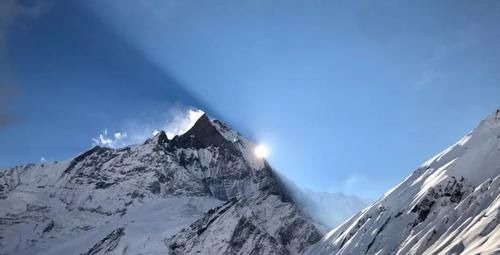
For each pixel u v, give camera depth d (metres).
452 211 190.00
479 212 175.25
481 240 154.12
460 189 198.88
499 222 157.38
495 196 175.75
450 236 172.50
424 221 199.62
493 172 195.00
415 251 183.88
